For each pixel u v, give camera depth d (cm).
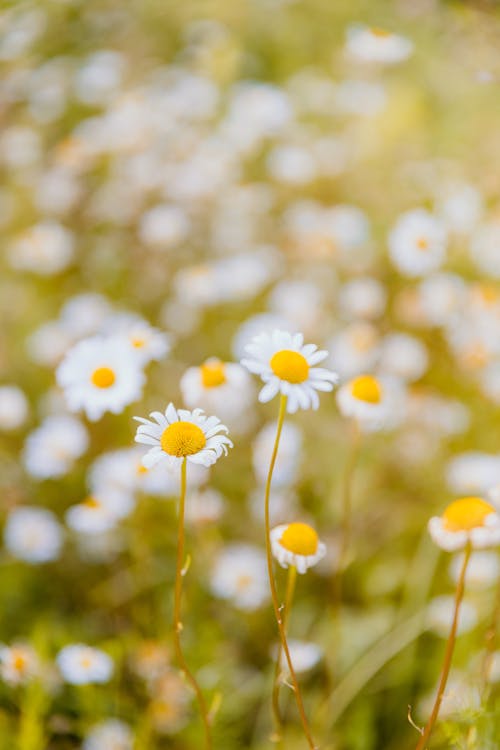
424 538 113
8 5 193
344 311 148
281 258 161
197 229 170
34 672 101
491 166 162
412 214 135
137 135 180
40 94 195
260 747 105
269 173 182
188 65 202
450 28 167
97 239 172
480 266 147
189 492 111
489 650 91
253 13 213
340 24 210
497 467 116
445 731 90
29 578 116
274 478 115
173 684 105
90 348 98
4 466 128
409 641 107
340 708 104
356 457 122
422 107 171
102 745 101
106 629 113
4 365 145
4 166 184
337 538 116
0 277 164
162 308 159
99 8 207
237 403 101
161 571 115
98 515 111
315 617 112
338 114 188
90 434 132
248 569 112
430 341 144
